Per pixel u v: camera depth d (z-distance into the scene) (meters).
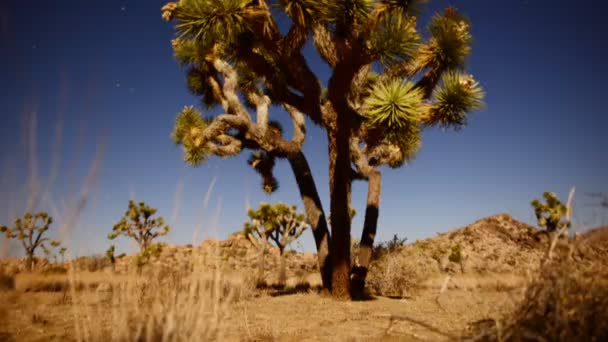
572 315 2.00
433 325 4.21
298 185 9.30
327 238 8.91
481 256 14.88
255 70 7.50
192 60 9.63
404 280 9.88
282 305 6.88
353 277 8.77
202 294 2.46
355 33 6.45
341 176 8.02
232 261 17.47
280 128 11.41
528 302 2.13
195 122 9.32
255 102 9.66
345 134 7.57
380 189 9.49
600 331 1.89
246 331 4.48
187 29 6.48
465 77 7.43
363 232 9.16
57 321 4.81
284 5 6.23
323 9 6.12
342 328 4.89
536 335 1.99
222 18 6.43
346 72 6.68
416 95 6.96
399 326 4.62
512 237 16.75
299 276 14.35
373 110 6.72
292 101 7.79
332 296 8.07
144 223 11.51
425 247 16.81
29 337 3.85
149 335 2.35
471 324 2.41
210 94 10.46
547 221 6.34
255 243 14.16
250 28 6.61
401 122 6.65
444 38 7.48
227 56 7.57
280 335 4.45
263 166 10.50
